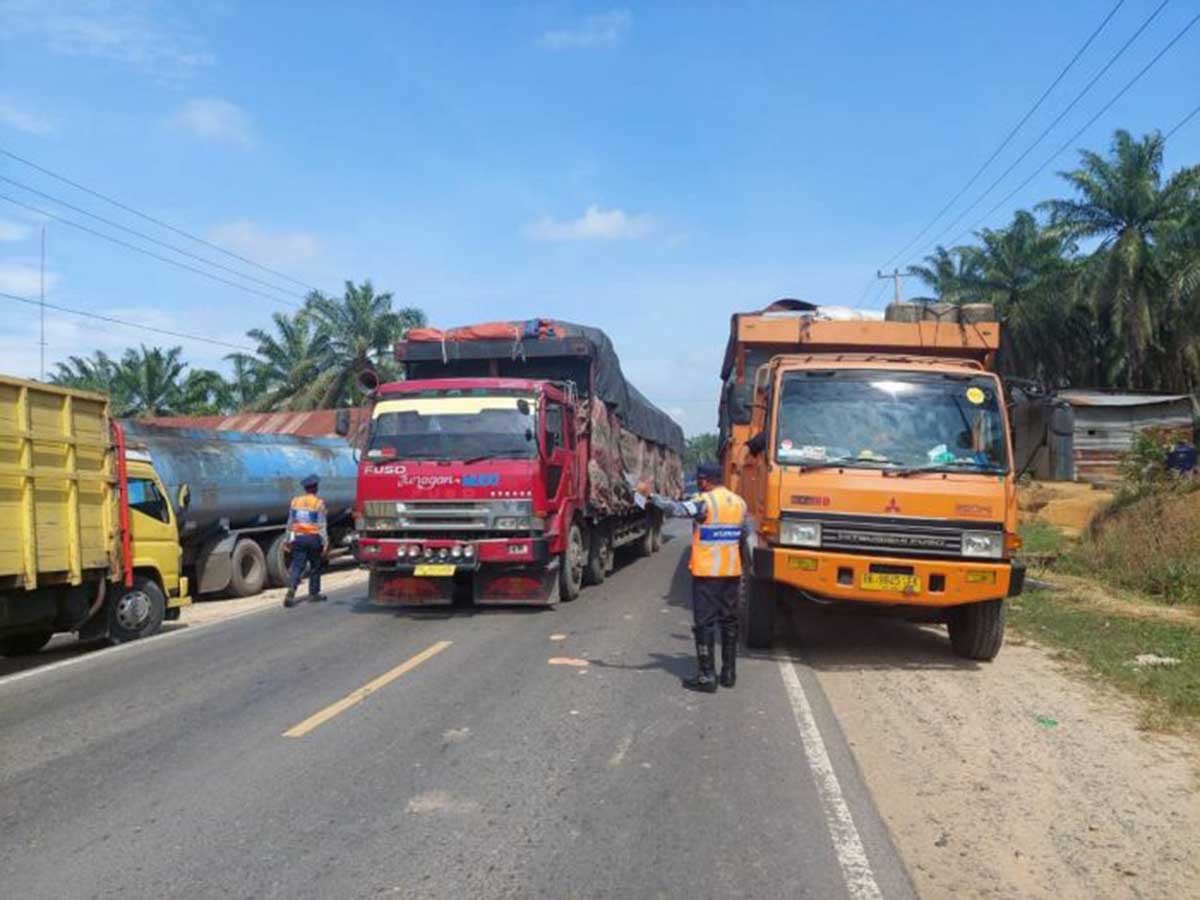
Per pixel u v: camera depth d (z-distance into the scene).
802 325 11.06
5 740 6.43
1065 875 4.33
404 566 11.33
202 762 5.85
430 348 13.99
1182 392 42.16
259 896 4.07
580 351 13.59
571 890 4.12
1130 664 8.62
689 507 7.62
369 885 4.16
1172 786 5.48
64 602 9.79
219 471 15.57
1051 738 6.43
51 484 9.37
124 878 4.24
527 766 5.74
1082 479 32.72
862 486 8.30
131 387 49.25
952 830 4.84
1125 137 41.50
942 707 7.26
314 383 44.84
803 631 10.55
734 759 5.90
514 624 10.83
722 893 4.10
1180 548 13.74
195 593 15.74
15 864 4.39
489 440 11.48
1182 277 38.66
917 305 11.37
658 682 7.93
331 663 8.78
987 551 8.20
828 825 4.85
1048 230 43.47
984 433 8.56
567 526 12.37
